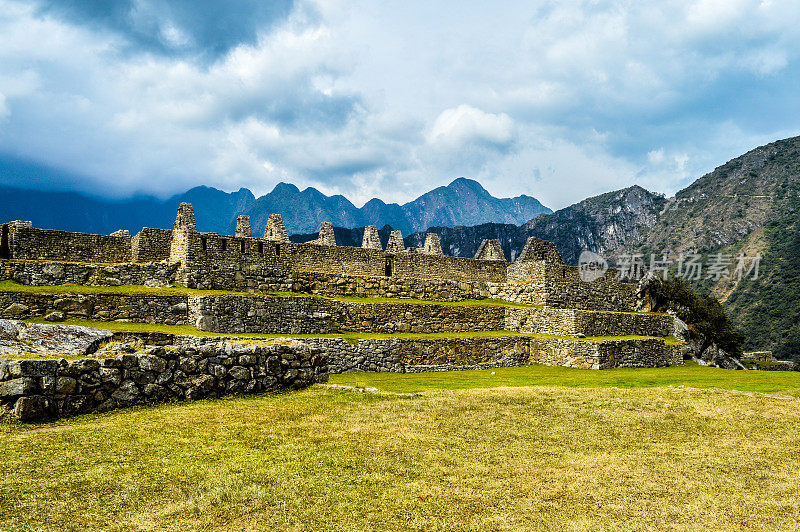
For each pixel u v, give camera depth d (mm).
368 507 11008
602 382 29406
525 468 13469
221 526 10062
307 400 19062
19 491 10820
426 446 14734
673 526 10781
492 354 38562
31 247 36531
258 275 36688
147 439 13969
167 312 31422
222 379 18828
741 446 15883
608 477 13109
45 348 17219
